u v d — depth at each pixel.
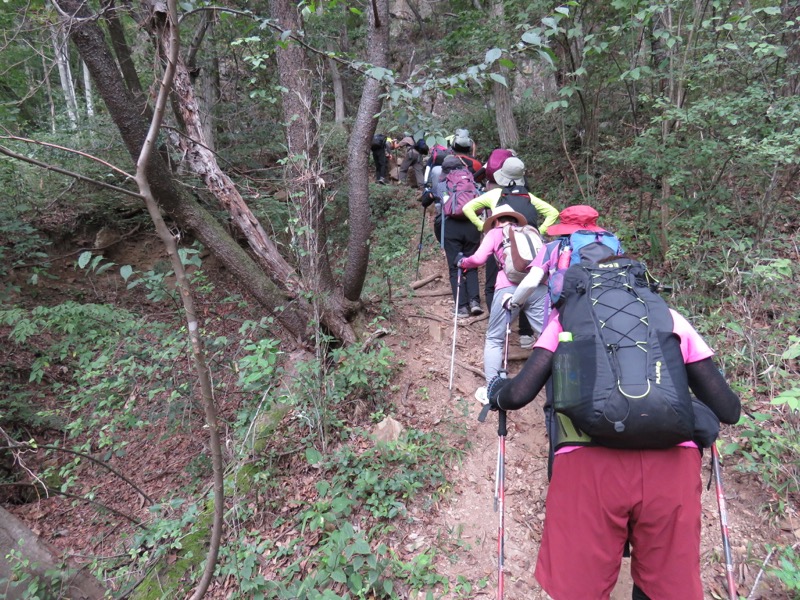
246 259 4.77
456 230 5.07
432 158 6.21
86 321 5.40
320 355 4.32
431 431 3.81
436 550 2.94
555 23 2.21
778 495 2.85
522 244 3.51
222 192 4.55
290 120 4.34
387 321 5.24
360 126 4.59
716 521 2.86
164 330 4.68
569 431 1.93
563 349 1.91
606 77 5.91
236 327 6.91
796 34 4.85
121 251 8.18
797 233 4.55
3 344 6.41
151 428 5.64
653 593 1.86
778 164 4.11
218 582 3.09
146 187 1.73
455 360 4.66
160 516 4.01
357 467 3.50
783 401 2.33
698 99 4.63
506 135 8.58
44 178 7.59
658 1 4.11
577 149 7.62
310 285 4.46
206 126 8.16
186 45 7.67
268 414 4.27
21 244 6.95
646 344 1.83
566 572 1.88
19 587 3.40
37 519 4.83
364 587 2.71
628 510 1.82
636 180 6.32
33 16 3.22
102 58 3.66
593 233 2.48
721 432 3.26
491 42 5.91
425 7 16.05
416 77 2.76
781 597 2.45
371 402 4.23
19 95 7.13
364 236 4.73
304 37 4.18
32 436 5.67
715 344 3.75
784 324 3.78
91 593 3.54
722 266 4.14
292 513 3.41
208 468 4.50
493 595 2.70
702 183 4.54
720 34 4.70
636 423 1.70
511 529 3.07
